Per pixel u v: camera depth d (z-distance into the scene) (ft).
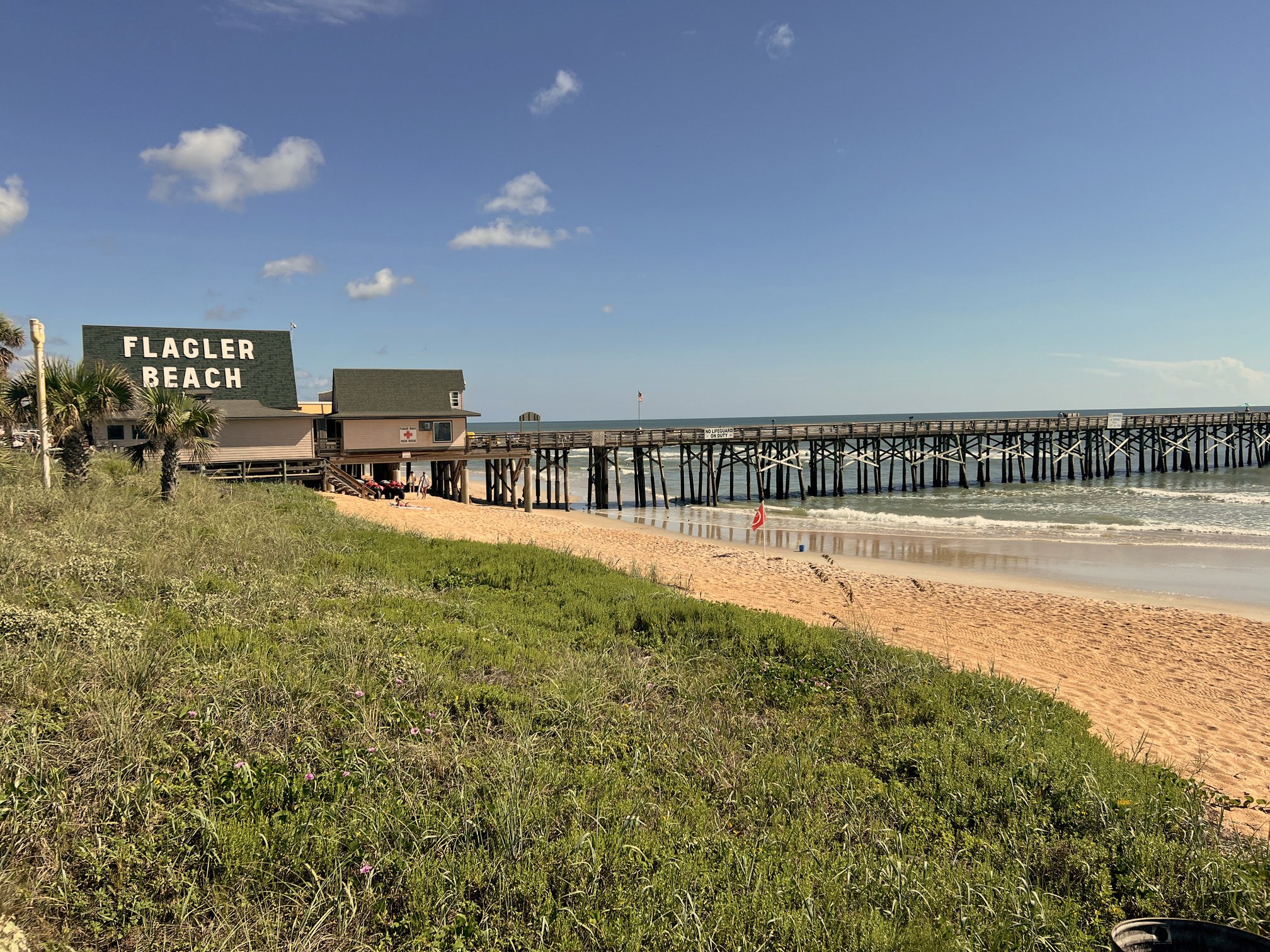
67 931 11.94
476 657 26.00
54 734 16.92
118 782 15.19
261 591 31.04
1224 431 290.76
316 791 16.35
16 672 18.85
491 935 12.75
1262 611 55.88
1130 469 185.57
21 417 50.11
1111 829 17.33
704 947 12.62
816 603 51.26
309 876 13.89
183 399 54.44
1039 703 27.45
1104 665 39.40
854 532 99.40
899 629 45.14
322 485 92.73
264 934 12.26
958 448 170.09
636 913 13.24
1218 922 14.06
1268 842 17.89
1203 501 135.44
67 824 13.96
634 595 39.99
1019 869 15.62
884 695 26.66
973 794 18.78
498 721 21.25
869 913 13.69
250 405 102.06
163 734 17.44
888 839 16.52
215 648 23.53
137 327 105.19
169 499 53.57
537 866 14.40
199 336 108.58
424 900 13.29
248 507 57.82
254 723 18.53
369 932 12.86
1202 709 32.76
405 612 31.17
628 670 26.45
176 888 13.04
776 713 24.04
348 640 25.50
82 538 34.65
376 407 116.98
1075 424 174.40
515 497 128.26
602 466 134.92
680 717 22.81
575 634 31.76
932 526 105.70
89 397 50.70
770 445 148.66
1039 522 107.55
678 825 16.16
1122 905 14.78
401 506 88.33
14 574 27.14
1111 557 79.20
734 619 35.14
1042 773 19.98
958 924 13.65
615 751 19.79
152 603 27.27
